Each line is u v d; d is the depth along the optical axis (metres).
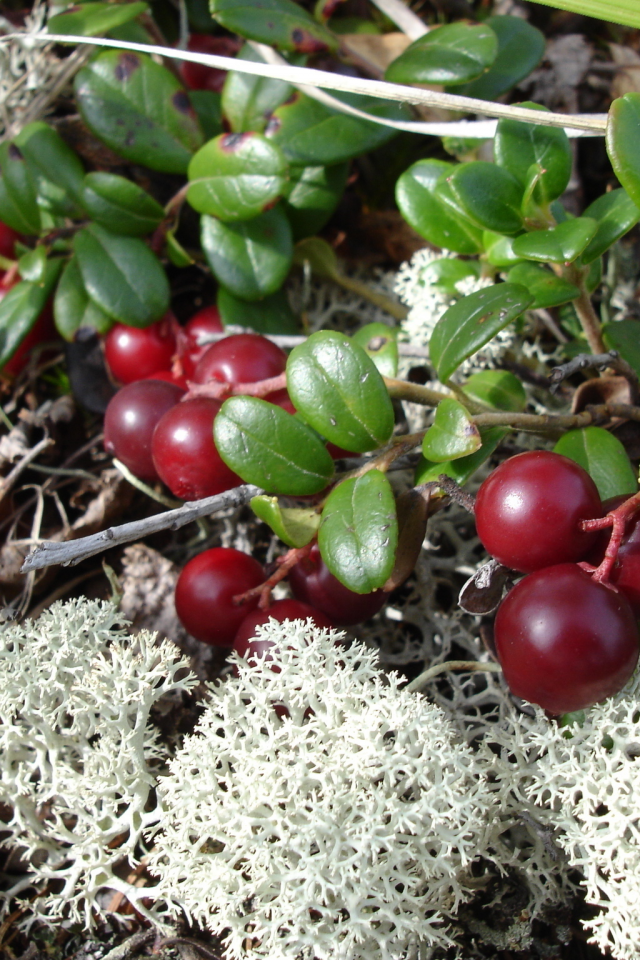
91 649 0.13
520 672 0.12
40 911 0.13
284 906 0.12
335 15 0.17
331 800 0.12
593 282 0.14
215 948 0.13
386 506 0.12
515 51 0.15
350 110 0.15
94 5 0.15
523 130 0.13
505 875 0.13
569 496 0.12
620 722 0.12
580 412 0.14
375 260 0.17
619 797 0.12
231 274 0.15
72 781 0.13
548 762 0.12
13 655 0.13
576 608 0.12
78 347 0.16
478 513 0.12
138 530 0.13
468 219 0.13
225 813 0.12
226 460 0.13
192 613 0.13
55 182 0.15
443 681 0.14
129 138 0.15
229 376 0.14
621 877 0.12
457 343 0.13
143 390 0.14
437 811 0.12
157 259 0.15
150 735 0.13
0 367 0.15
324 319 0.16
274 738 0.12
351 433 0.13
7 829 0.13
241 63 0.14
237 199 0.14
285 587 0.14
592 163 0.17
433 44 0.15
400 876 0.12
